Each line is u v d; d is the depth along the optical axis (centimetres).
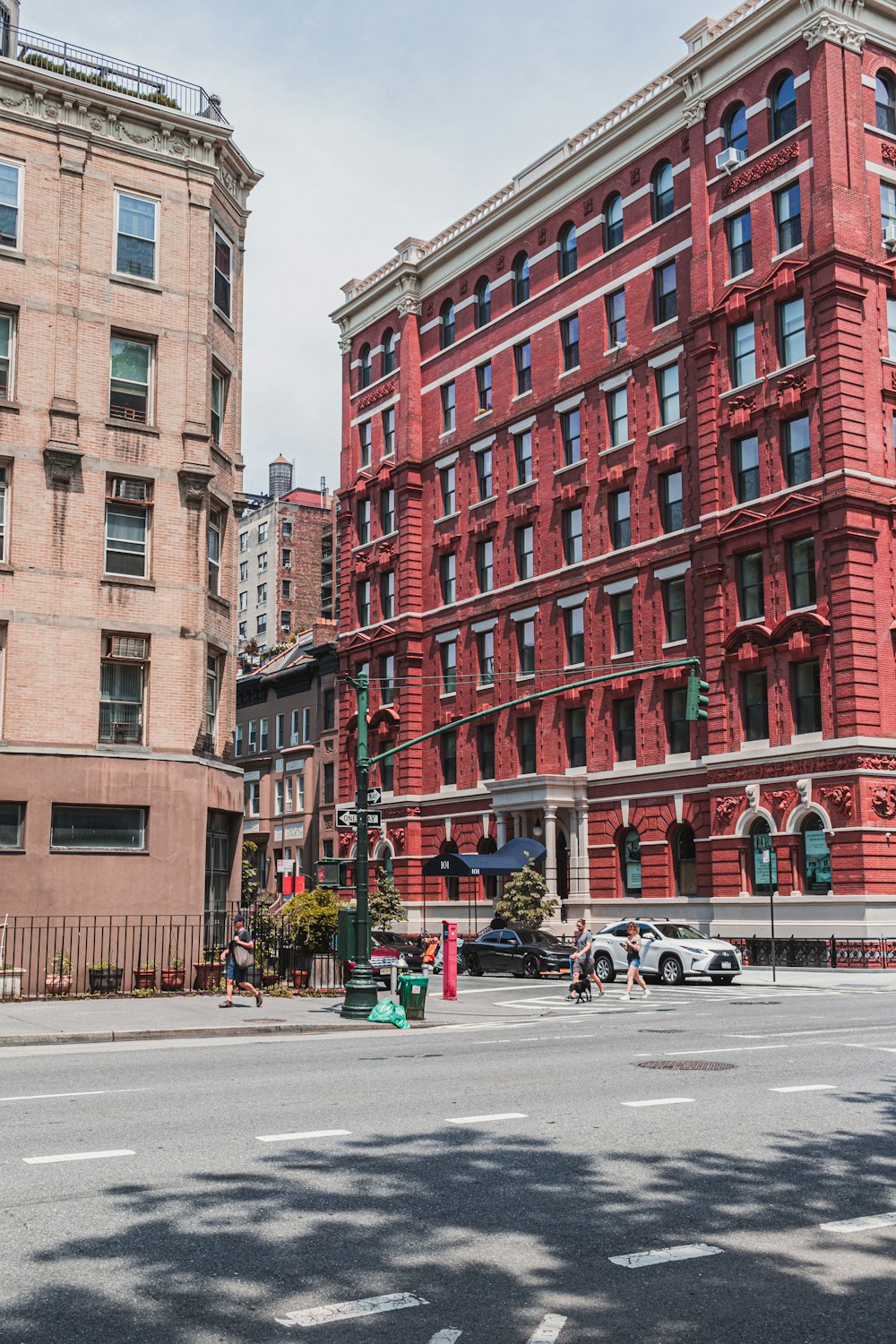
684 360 4372
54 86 3064
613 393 4725
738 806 3938
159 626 3070
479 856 4659
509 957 3925
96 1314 604
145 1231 742
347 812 2409
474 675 5275
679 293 4428
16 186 3027
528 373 5184
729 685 4019
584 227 4919
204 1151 968
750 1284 658
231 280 3503
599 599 4650
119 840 2958
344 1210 796
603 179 4816
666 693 4356
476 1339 579
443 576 5538
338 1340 575
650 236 4588
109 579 3017
